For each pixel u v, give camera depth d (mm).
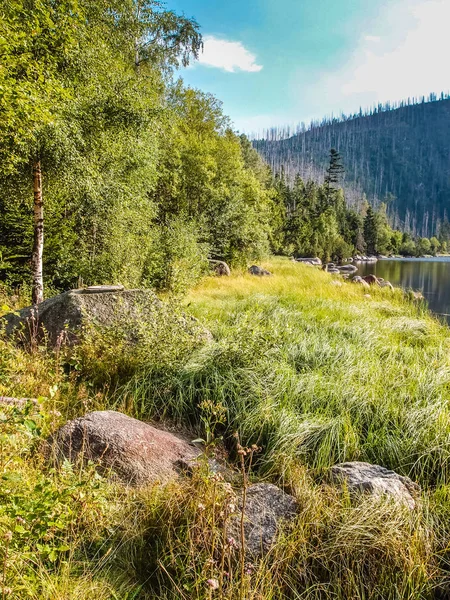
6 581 1539
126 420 3166
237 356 4539
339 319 8406
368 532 2178
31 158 7879
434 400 3986
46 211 9984
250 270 20906
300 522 2275
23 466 2365
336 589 1962
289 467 2965
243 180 24703
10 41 5656
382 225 84562
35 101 5891
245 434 3543
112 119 9289
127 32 12461
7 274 9508
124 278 9367
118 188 9977
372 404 3924
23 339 5086
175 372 4418
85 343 4629
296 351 5344
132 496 2438
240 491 2531
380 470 2812
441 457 3096
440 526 2389
